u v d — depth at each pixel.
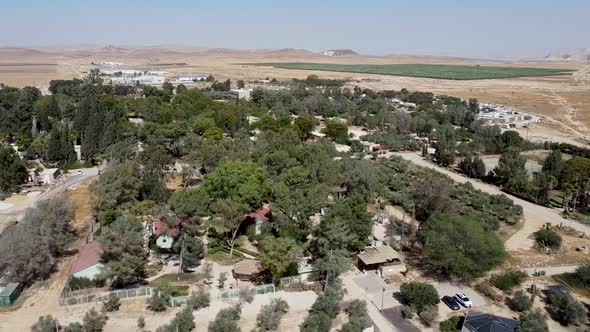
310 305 71.38
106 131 151.25
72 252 86.44
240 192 91.62
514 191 133.62
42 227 78.56
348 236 80.06
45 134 159.62
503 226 107.06
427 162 170.50
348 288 77.00
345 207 87.06
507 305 73.00
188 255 81.12
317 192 97.88
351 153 163.88
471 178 151.75
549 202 125.50
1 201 113.81
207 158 125.62
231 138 165.50
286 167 117.38
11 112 176.38
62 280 77.00
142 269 76.69
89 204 111.19
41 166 143.12
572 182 125.75
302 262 82.44
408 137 196.38
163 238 85.88
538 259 89.75
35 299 71.19
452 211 98.81
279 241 76.69
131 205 94.69
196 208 82.12
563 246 95.94
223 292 73.19
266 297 73.19
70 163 145.12
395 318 68.88
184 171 127.56
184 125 165.75
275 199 94.81
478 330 62.47
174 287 74.75
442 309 71.56
